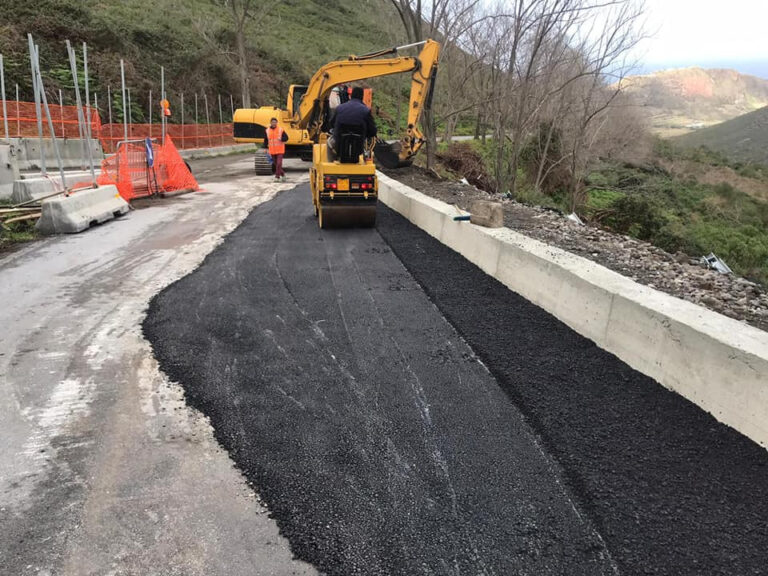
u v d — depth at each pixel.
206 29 32.50
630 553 2.24
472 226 6.73
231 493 2.59
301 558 2.20
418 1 14.16
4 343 4.28
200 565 2.15
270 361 4.00
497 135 18.22
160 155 12.48
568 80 16.16
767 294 5.34
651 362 3.72
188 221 9.33
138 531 2.33
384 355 4.12
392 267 6.56
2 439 3.01
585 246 6.77
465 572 2.13
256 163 17.00
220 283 5.87
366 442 3.02
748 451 2.92
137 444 2.97
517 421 3.25
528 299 5.38
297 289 5.68
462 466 2.81
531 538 2.32
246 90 29.67
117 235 8.19
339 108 8.23
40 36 21.66
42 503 2.50
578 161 21.78
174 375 3.77
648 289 4.16
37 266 6.48
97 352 4.12
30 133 15.84
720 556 2.24
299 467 2.79
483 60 16.59
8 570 2.12
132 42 26.66
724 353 3.13
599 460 2.86
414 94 10.27
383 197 11.69
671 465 2.82
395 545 2.27
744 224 32.12
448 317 4.91
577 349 4.21
